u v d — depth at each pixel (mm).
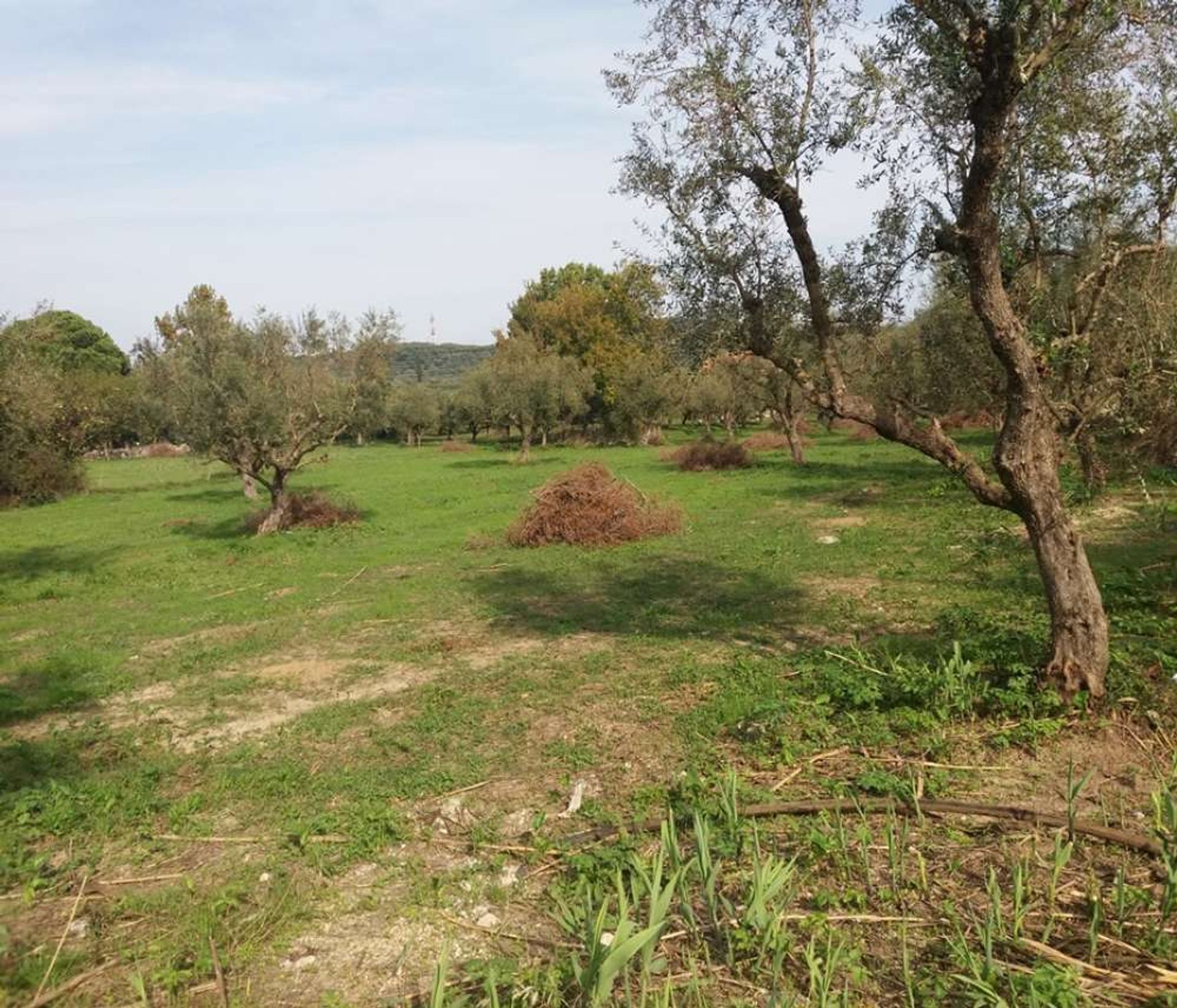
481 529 17969
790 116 6473
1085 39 5918
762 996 3477
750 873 4203
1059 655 5980
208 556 16781
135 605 12828
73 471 31281
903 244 6797
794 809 4938
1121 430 7406
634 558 14055
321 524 19453
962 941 3541
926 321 10070
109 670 9281
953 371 9805
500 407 37312
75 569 16109
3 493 28297
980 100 5465
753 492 21469
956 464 6305
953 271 7602
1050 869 4258
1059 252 7242
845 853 4328
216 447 18547
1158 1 5922
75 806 5629
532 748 6359
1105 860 4324
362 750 6543
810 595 10617
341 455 48375
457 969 3816
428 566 14422
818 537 14711
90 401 31312
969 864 4359
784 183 6512
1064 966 3484
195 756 6590
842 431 49219
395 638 9883
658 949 3814
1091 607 5895
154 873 4859
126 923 4344
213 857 5016
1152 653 6340
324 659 9227
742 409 38625
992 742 5672
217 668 9125
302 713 7520
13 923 4375
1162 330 6523
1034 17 5262
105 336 65875
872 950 3742
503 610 10906
